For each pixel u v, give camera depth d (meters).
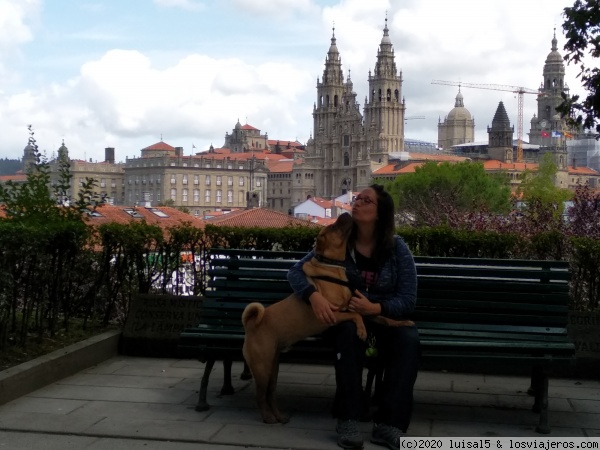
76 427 3.69
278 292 4.23
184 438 3.54
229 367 4.33
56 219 5.61
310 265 3.70
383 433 3.48
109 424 3.74
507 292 4.00
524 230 8.25
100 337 5.23
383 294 3.79
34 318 5.57
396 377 3.53
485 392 4.52
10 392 4.15
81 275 5.59
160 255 5.70
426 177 50.84
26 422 3.76
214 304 4.20
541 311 3.95
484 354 3.75
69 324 5.58
